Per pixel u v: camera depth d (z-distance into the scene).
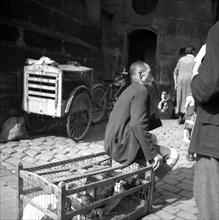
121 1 11.80
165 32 11.55
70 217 2.45
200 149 1.76
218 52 1.59
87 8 9.77
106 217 2.92
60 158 4.94
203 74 1.62
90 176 3.04
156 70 11.58
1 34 5.61
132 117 3.03
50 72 5.45
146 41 12.30
